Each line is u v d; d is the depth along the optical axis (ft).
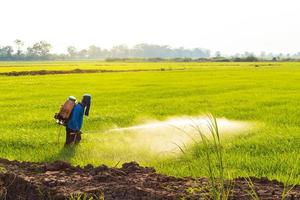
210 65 387.96
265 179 24.59
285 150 40.24
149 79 176.45
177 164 35.35
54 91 119.03
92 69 281.54
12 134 49.21
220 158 18.90
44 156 38.50
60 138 46.88
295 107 75.61
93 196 20.33
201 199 19.79
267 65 375.04
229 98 95.14
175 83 150.82
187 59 634.43
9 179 22.47
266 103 83.41
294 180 29.35
